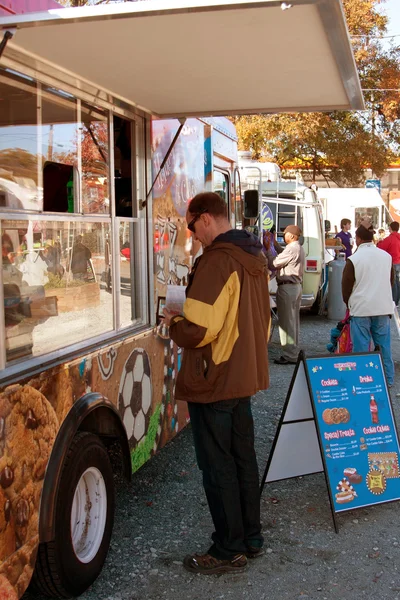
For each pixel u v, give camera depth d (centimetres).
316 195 1207
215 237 337
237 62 309
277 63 311
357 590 328
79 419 305
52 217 309
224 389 321
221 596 322
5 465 251
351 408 412
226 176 702
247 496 351
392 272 714
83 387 320
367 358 427
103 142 370
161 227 454
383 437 418
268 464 414
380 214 2178
